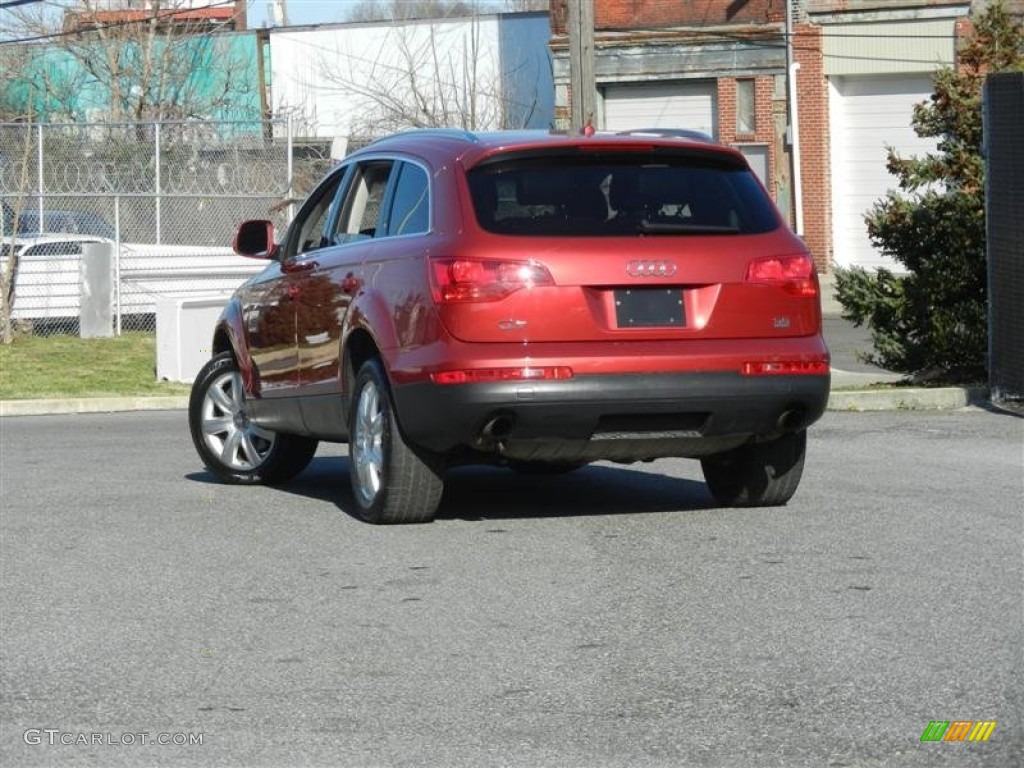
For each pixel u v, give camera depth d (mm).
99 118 55438
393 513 10312
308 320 11344
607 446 9844
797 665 6848
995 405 17281
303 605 8195
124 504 11711
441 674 6871
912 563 8820
